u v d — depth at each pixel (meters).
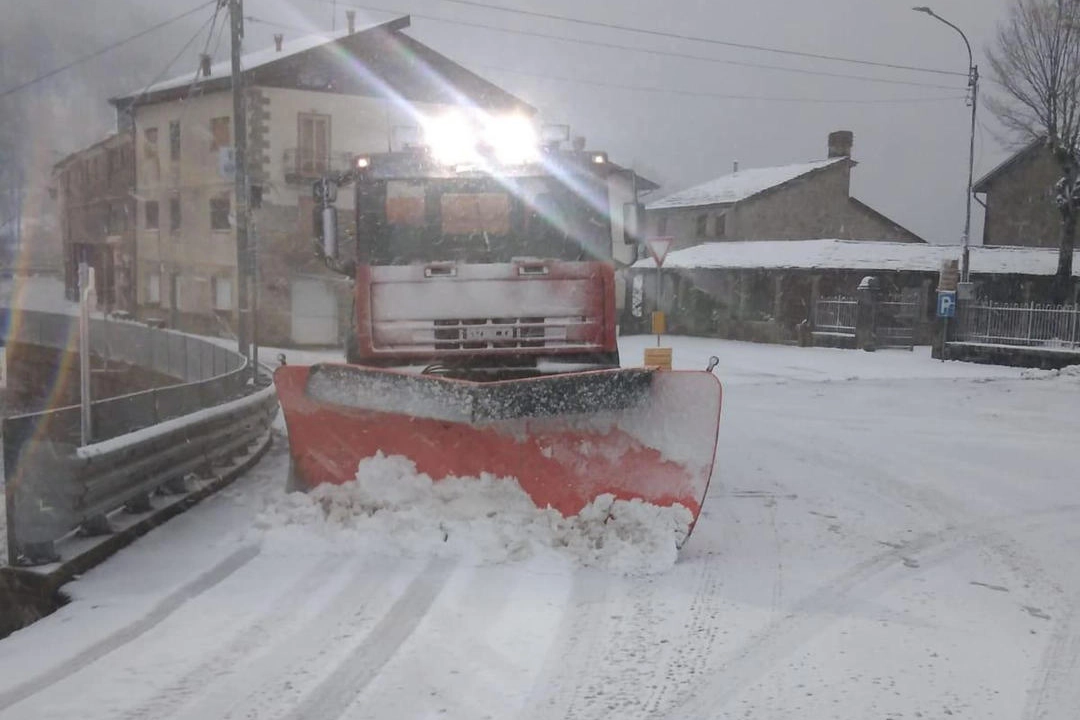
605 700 4.66
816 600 6.21
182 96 43.84
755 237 47.22
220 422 9.83
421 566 6.71
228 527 7.91
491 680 4.87
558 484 7.12
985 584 6.65
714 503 9.21
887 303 34.09
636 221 8.75
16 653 5.35
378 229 8.55
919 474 10.84
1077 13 30.59
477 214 8.59
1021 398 18.62
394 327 8.39
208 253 43.00
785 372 25.48
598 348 8.45
